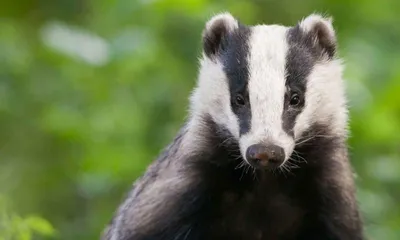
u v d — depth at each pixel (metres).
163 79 17.31
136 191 12.69
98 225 16.91
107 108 17.47
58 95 17.86
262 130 11.26
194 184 12.06
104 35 17.81
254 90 11.42
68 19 18.80
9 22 18.81
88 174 17.22
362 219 12.73
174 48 17.31
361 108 17.23
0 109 17.94
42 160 18.12
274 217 12.23
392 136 17.55
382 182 17.52
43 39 17.50
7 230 12.39
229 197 12.16
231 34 12.00
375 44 18.70
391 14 19.34
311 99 11.75
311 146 11.97
